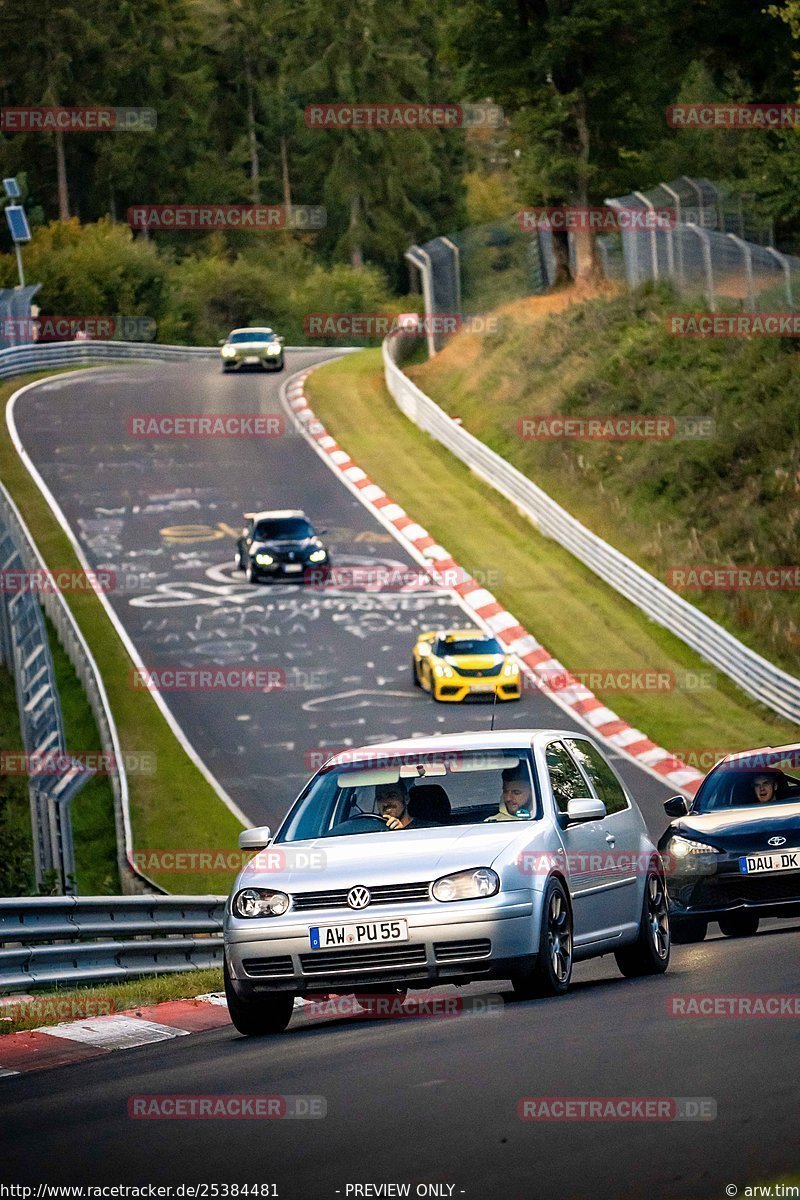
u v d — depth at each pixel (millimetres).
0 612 115688
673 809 51844
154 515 163000
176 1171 19203
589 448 162375
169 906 50906
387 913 31969
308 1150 19688
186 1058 29656
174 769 100500
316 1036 31125
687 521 142500
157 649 124312
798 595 127375
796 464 139250
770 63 194625
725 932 51594
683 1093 20938
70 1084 27375
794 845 46625
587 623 128875
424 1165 18391
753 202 181000
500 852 32719
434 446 183625
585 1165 17812
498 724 107250
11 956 41344
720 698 114188
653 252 187125
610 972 43531
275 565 139750
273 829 89375
